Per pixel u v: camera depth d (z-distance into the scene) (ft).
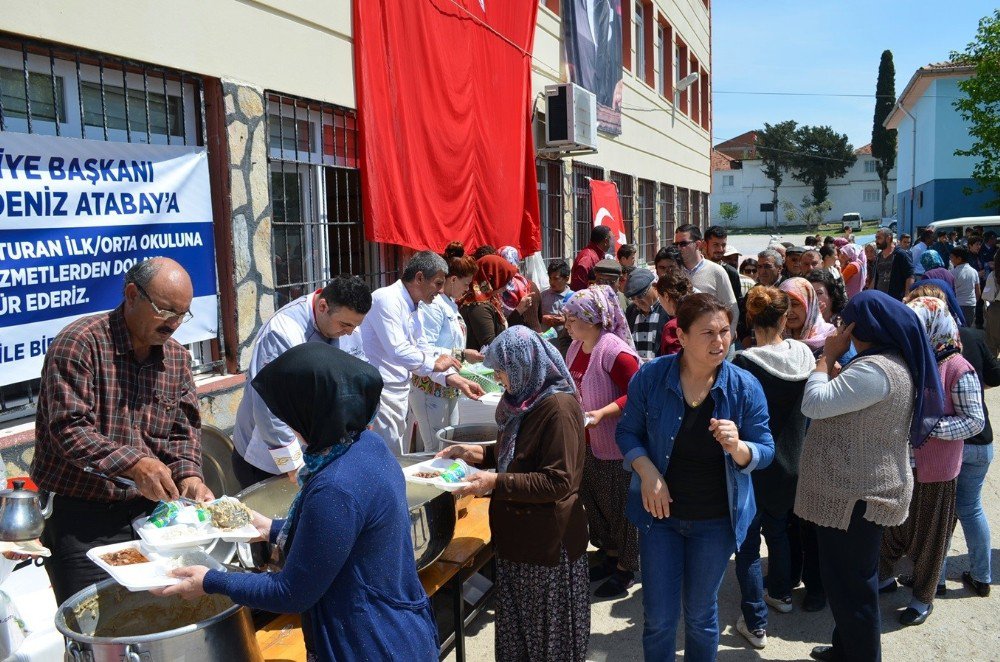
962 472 13.38
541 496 9.06
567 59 35.58
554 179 36.06
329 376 6.39
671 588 9.76
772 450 9.46
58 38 12.03
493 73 26.04
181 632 6.87
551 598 9.55
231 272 15.72
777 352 12.15
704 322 9.03
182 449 9.51
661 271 19.65
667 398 9.55
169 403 9.40
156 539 7.79
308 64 17.66
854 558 10.12
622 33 46.93
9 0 11.27
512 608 9.80
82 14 12.42
